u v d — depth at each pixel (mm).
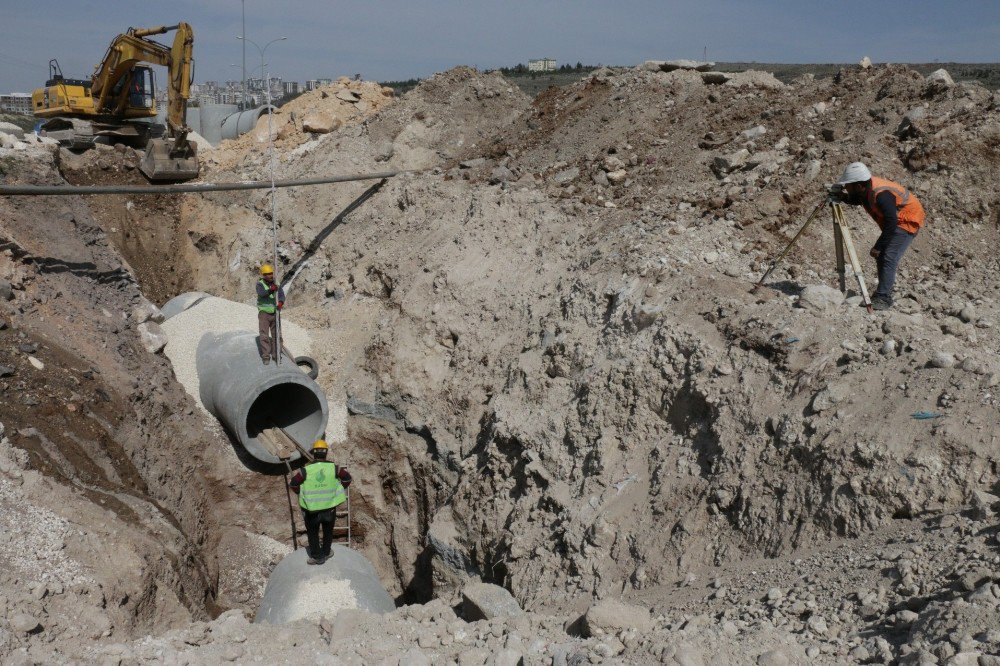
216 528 13789
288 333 16141
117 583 7777
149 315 15875
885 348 8305
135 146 24656
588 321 11906
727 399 8953
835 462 7359
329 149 20766
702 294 10586
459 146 19953
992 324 9055
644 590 7945
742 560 7539
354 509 14664
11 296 12633
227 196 20484
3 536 7504
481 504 11609
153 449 12641
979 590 4812
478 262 14656
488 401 13039
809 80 15922
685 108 16484
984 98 12750
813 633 5301
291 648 6469
